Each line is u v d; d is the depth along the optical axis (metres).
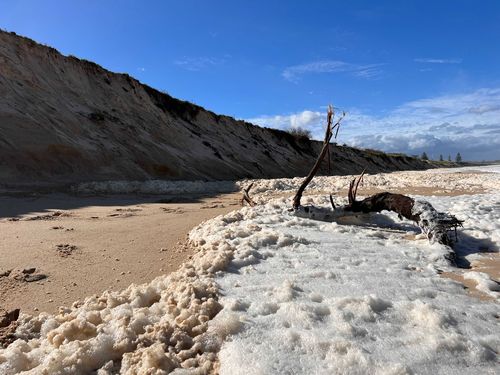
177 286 3.89
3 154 15.87
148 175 21.08
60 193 13.94
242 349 2.91
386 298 3.96
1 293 4.13
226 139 36.09
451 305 3.86
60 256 5.42
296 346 2.98
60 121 20.00
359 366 2.74
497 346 3.12
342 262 5.12
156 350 2.71
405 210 6.98
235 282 4.27
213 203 12.41
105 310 3.50
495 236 6.55
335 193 14.68
